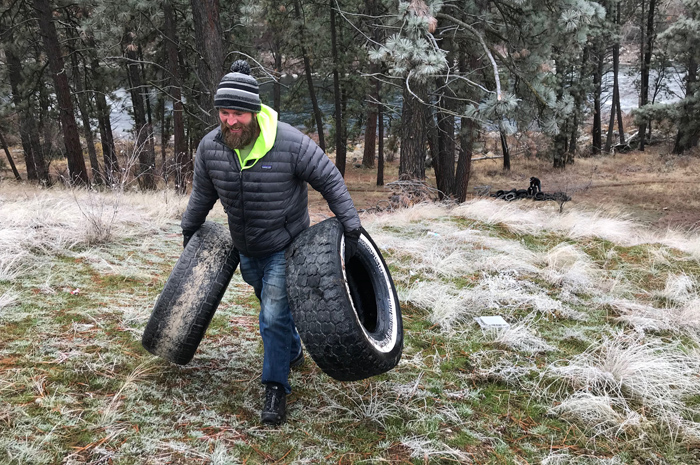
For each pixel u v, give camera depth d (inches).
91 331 127.0
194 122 824.3
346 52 888.9
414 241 241.3
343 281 87.4
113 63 701.9
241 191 90.0
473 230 261.1
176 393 104.7
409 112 461.7
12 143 1087.6
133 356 117.6
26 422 88.7
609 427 102.7
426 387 115.2
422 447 93.0
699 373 125.6
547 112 401.1
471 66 492.7
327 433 96.1
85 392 100.6
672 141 1384.1
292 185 92.3
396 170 1320.1
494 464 90.0
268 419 95.6
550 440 98.2
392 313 110.7
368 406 105.4
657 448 97.1
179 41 706.8
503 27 443.2
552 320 159.2
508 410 108.0
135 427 91.4
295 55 879.1
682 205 767.1
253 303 162.2
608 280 198.2
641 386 116.6
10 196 328.5
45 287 151.5
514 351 136.9
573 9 394.9
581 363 129.3
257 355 125.0
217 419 97.0
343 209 94.8
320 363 87.3
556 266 212.2
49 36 596.4
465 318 158.9
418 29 334.3
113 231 221.0
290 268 90.6
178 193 451.5
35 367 106.7
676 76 1759.4
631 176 1085.1
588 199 837.2
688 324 156.9
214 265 105.0
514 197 713.0
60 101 608.7
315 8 854.5
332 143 1211.9
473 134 506.9
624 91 1937.7
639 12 1390.3
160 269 185.8
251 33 807.7
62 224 217.5
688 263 222.7
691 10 797.9
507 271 201.8
